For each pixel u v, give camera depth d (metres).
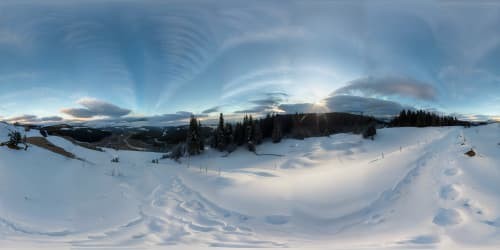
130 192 10.52
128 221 7.37
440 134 23.59
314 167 19.16
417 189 8.41
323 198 9.35
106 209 8.29
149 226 7.02
